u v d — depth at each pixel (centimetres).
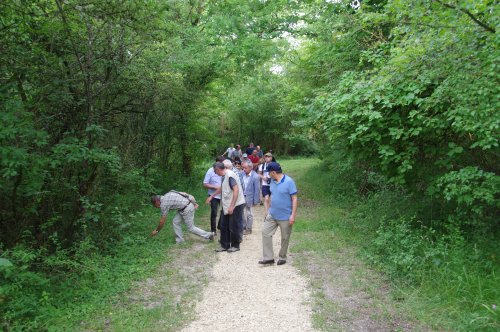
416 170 680
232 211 720
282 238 644
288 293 530
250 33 1384
